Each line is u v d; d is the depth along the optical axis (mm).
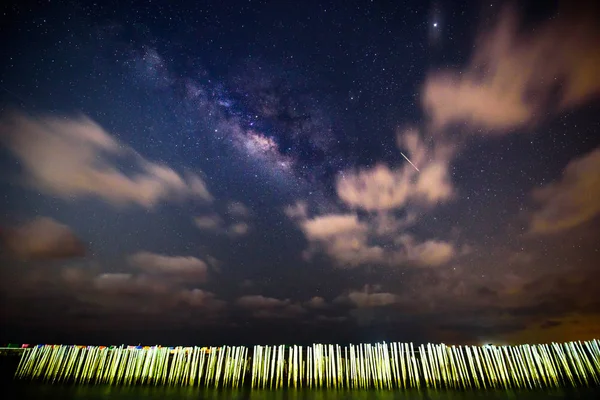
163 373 8461
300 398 7398
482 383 8125
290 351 8531
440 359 8289
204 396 7500
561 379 8109
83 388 8008
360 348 8438
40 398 7324
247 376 8633
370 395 7574
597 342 8359
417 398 7371
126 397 7398
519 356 8250
